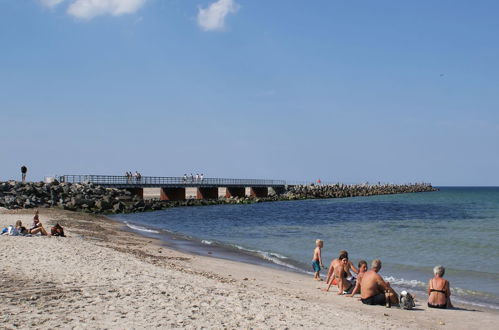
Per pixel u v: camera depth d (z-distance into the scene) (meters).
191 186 87.88
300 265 24.00
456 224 50.91
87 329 9.02
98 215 53.16
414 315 13.90
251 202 96.50
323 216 62.44
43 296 11.45
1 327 8.73
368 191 158.25
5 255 17.28
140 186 78.38
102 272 15.10
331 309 13.65
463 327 12.78
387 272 22.44
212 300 12.60
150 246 27.86
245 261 24.50
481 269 23.48
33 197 56.81
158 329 9.37
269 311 12.05
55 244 21.19
